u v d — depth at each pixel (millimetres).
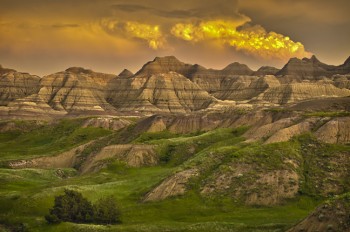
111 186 153000
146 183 153250
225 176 136000
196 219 117438
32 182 173625
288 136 153250
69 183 161500
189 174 141125
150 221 118000
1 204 134750
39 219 120000
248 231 101562
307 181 131875
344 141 147125
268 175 133375
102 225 114188
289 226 97688
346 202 86812
